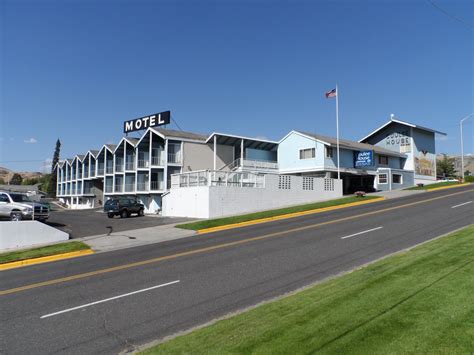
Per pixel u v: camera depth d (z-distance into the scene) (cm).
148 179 4691
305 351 508
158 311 777
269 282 951
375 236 1481
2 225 1667
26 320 750
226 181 2755
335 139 4544
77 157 6906
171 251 1434
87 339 650
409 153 5072
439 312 585
